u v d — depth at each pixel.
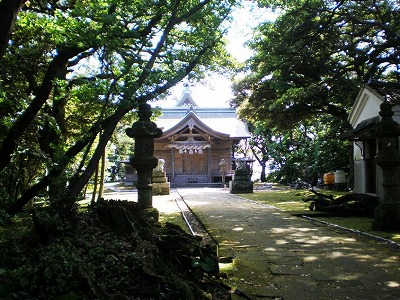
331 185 25.89
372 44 16.50
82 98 8.52
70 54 8.09
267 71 18.47
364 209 11.58
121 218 5.25
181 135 37.69
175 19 8.43
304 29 16.28
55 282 3.53
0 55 4.43
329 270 5.75
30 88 10.64
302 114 23.38
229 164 38.94
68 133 12.64
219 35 9.84
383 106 9.04
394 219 8.84
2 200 8.73
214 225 10.07
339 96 20.66
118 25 7.63
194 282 4.71
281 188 30.00
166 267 4.46
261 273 5.62
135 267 4.05
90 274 3.69
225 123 42.66
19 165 10.34
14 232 7.36
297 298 4.62
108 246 4.48
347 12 15.36
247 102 24.53
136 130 8.81
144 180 8.89
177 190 29.22
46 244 4.41
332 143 26.59
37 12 10.80
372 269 5.79
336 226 9.77
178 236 5.43
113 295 3.60
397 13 15.15
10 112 9.39
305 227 9.73
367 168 13.43
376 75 19.14
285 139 38.44
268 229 9.44
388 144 8.91
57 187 7.87
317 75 20.09
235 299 4.44
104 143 8.10
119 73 8.48
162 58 9.07
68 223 4.84
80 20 7.58
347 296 4.67
